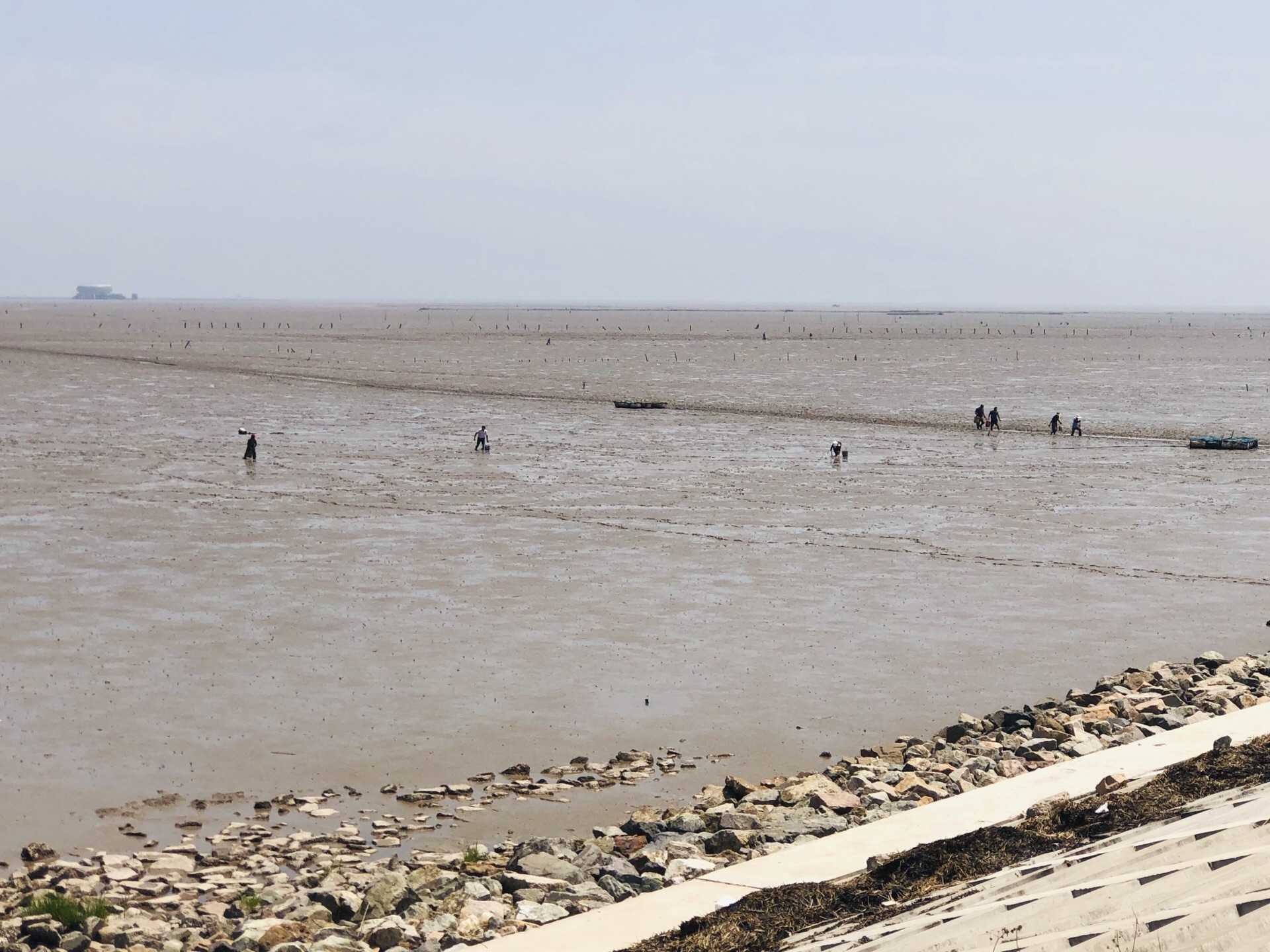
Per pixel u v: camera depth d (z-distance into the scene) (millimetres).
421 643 29312
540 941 12594
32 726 23391
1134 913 9852
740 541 42281
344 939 13617
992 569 38250
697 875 15570
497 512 47406
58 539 40750
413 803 20109
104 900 15945
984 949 10094
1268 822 10781
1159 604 34062
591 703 25266
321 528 43656
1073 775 16938
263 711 24422
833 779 20844
